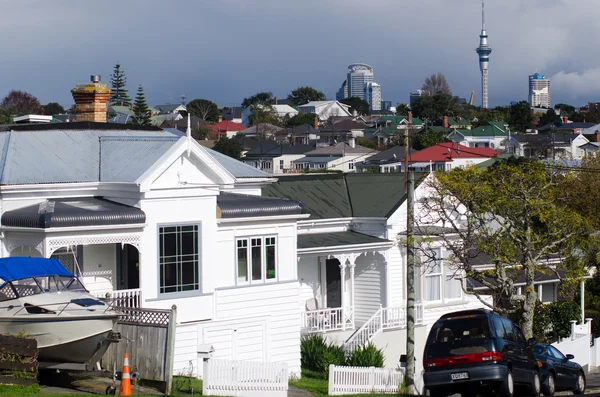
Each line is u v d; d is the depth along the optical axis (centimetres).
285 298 4128
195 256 3831
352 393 3575
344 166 17025
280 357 4091
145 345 3062
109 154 4081
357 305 5175
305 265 4991
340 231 5200
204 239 3856
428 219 5178
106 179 3912
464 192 4641
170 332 3028
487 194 4647
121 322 3116
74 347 2938
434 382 3038
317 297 5053
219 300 3906
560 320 5941
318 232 5119
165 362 3014
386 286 5044
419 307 5094
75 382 3028
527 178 4791
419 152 15312
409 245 3825
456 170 4897
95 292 3828
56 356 2958
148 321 3086
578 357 5366
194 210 3825
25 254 3784
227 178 3900
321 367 4341
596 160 7694
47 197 3791
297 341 4169
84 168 3981
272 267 4109
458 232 4678
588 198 6650
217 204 3962
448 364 3028
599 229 6519
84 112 4891
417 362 5056
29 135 4103
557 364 3738
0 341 2703
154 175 3691
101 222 3544
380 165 16188
